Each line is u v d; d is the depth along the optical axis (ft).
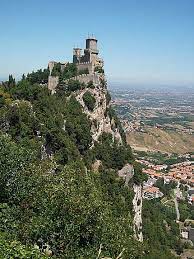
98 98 380.99
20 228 128.77
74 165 272.72
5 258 103.71
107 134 377.30
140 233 360.28
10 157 150.30
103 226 134.62
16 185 145.38
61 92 373.40
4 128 271.49
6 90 324.39
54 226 126.72
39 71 406.21
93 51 420.77
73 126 324.80
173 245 456.86
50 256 118.11
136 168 368.89
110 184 317.63
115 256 134.21
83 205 129.29
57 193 130.93
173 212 634.02
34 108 307.78
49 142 288.10
